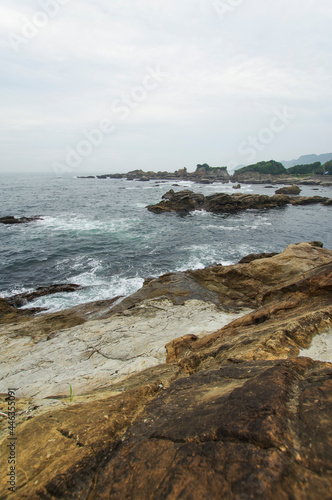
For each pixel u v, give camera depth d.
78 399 4.12
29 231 29.62
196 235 29.48
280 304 7.51
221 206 47.56
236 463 1.74
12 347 8.95
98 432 2.58
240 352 4.51
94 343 8.41
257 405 2.22
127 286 16.14
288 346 4.41
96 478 2.02
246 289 12.55
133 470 1.98
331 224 36.34
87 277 17.70
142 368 6.46
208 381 3.35
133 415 2.93
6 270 18.73
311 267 11.58
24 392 6.02
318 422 1.96
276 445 1.79
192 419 2.37
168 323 9.56
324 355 4.22
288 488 1.52
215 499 1.56
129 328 9.34
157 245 25.14
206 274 14.67
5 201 52.50
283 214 45.22
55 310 13.22
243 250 24.14
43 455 2.47
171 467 1.89
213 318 9.78
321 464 1.63
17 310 13.00
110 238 27.27
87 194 69.56
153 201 57.28
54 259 20.95
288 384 2.53
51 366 7.25
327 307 5.51
